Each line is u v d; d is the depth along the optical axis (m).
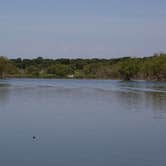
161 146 26.14
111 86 127.56
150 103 59.44
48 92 88.44
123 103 59.41
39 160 22.22
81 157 22.97
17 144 26.48
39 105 55.00
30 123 36.31
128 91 95.62
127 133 31.19
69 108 51.12
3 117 40.75
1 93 82.31
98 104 57.59
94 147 25.73
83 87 118.44
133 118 40.66
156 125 35.50
